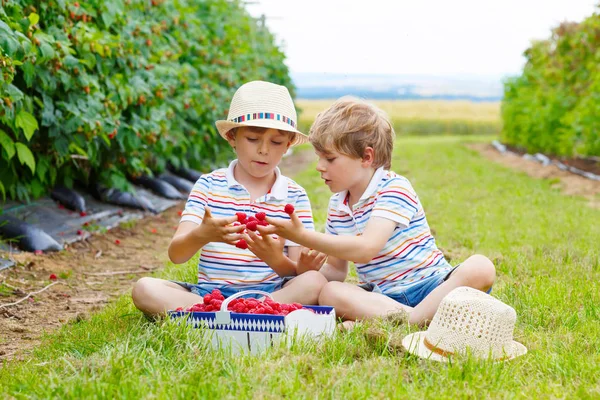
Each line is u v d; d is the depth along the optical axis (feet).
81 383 7.54
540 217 22.97
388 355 8.86
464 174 40.06
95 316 11.62
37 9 17.83
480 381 7.74
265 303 9.75
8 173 18.49
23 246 17.40
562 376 8.16
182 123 29.30
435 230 20.24
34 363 9.14
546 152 54.90
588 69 46.78
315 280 10.85
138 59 23.24
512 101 68.13
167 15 28.86
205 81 33.01
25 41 15.25
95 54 20.48
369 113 10.85
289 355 8.48
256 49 51.01
